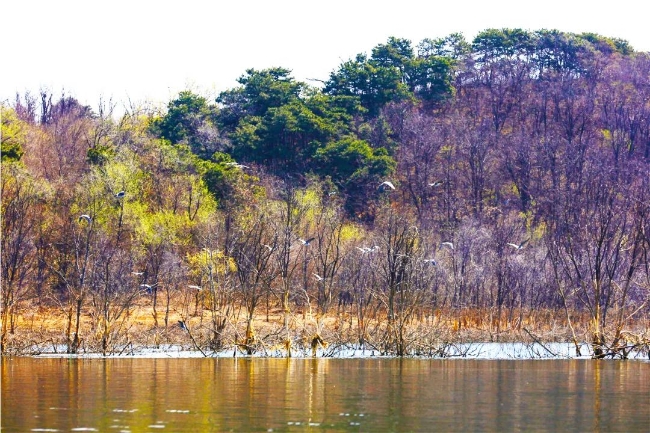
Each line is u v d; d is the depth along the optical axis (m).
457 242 108.56
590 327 75.31
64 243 94.38
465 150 163.75
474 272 101.50
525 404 42.88
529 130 183.62
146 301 96.75
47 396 44.84
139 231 102.38
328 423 37.44
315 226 108.00
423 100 192.25
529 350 75.38
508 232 117.06
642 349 70.31
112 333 74.50
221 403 42.53
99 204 102.44
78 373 55.78
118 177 109.50
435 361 65.62
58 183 113.50
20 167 108.81
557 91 194.38
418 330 73.00
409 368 59.97
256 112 164.75
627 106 190.12
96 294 77.50
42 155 129.38
